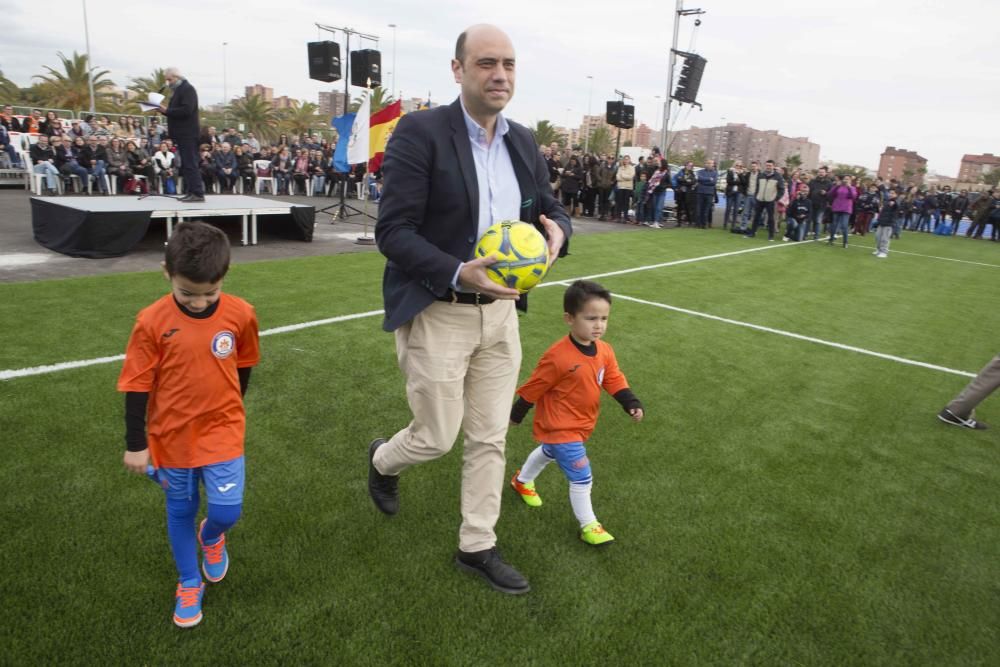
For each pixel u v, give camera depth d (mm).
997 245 18828
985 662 2184
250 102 42312
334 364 4566
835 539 2869
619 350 5375
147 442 1909
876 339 6387
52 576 2293
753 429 4016
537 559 2596
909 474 3561
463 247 2246
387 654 2043
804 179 16094
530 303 6699
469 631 2168
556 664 2051
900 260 12836
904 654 2199
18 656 1933
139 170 15633
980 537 2975
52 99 35906
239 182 17953
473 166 2201
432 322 2248
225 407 2045
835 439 3959
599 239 12375
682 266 9852
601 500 3070
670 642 2182
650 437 3793
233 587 2305
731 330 6262
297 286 6762
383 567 2473
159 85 39781
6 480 2867
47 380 3922
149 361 1886
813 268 10758
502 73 2082
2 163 15672
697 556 2674
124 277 6586
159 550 2480
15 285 6043
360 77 14680
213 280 1844
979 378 4176
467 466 2441
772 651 2172
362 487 3033
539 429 2744
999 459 3826
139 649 1999
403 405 3977
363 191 19156
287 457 3264
